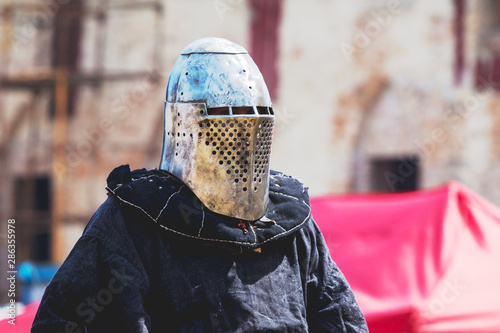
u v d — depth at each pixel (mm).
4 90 22734
